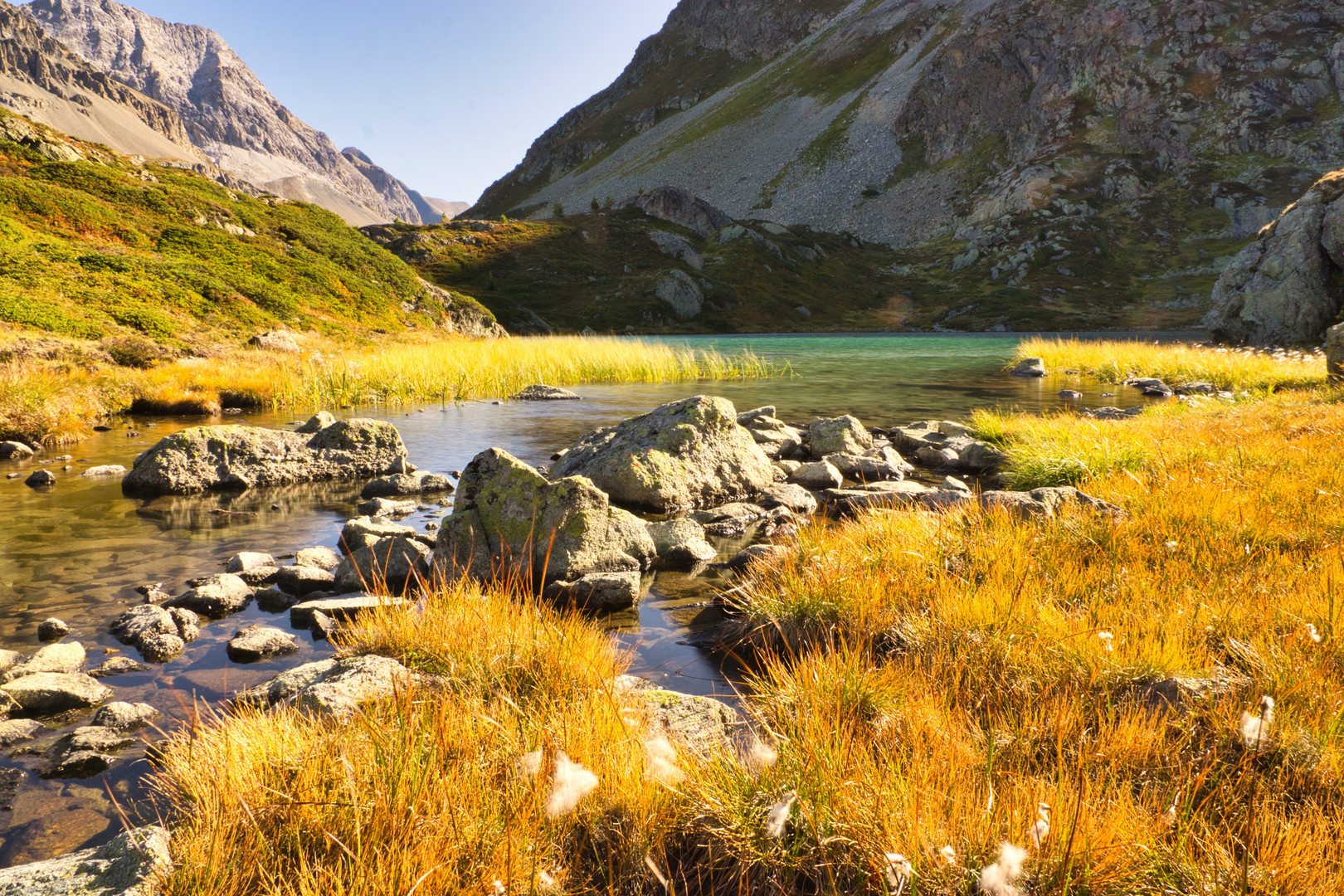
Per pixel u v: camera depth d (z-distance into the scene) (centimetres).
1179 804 285
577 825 290
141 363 2264
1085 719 352
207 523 894
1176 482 745
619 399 2347
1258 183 10781
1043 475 978
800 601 531
